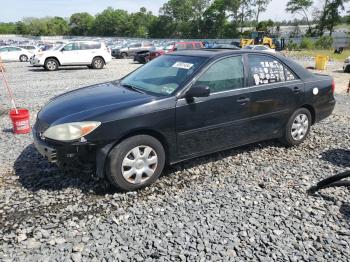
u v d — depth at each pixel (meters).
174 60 4.59
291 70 5.07
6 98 9.42
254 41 45.62
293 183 4.07
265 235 3.04
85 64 19.12
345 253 2.84
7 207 3.38
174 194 3.73
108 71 17.84
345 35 58.56
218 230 3.09
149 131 3.79
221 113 4.24
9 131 6.04
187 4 106.81
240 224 3.19
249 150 5.10
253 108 4.56
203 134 4.16
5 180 3.97
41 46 32.12
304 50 46.47
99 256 2.71
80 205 3.45
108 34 124.25
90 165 3.56
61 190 3.74
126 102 3.74
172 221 3.21
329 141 5.66
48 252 2.75
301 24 82.56
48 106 4.14
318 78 5.41
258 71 4.66
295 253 2.82
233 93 4.32
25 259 2.66
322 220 3.30
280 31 77.88
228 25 97.50
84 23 128.75
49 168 4.29
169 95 3.91
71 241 2.89
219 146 4.39
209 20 99.50
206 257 2.73
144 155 3.74
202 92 3.82
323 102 5.45
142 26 119.06
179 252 2.78
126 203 3.52
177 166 4.45
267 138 4.93
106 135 3.46
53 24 121.56
